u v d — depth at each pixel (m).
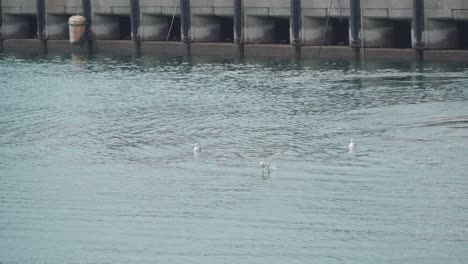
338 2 80.44
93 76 76.88
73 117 62.75
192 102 65.62
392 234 42.53
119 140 57.06
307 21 82.31
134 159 53.41
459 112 59.66
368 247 41.47
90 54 89.75
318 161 51.59
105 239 43.28
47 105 66.44
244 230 43.56
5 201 47.88
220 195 47.59
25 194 48.69
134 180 50.12
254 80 72.31
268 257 41.06
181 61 83.12
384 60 79.00
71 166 52.59
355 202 45.94
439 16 76.69
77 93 70.06
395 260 40.28
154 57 86.25
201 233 43.44
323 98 65.00
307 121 59.28
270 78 72.88
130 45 89.69
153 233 43.72
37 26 94.44
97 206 46.88
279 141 55.38
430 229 42.81
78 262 41.34
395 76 71.50
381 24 80.44
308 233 42.97
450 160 50.75
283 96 66.12
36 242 43.28
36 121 62.06
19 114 64.12
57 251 42.38
